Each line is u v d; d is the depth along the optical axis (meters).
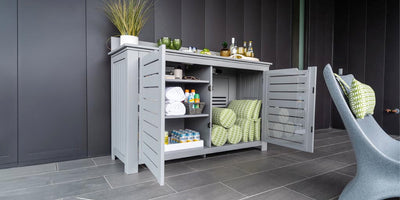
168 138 2.06
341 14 3.76
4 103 1.65
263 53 3.02
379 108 3.34
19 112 1.70
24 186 1.35
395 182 0.94
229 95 2.61
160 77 1.24
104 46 2.01
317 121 3.65
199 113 1.90
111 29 2.04
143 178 1.50
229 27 2.70
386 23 3.28
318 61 3.62
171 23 2.30
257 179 1.51
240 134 2.18
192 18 2.43
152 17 2.19
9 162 1.67
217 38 2.60
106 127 2.04
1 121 1.64
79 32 1.90
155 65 1.33
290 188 1.37
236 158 2.01
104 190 1.31
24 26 1.70
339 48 3.79
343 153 2.19
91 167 1.71
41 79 1.76
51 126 1.81
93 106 1.97
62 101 1.84
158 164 1.27
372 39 3.41
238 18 2.78
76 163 1.80
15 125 1.68
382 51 3.31
